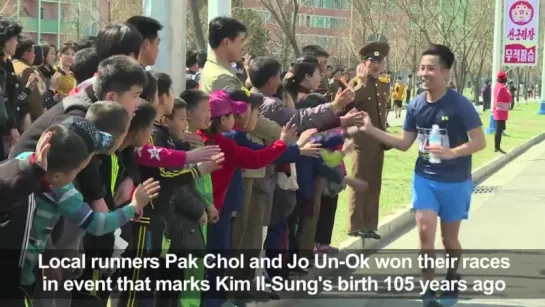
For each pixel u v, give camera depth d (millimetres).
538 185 13289
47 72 8664
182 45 6191
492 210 10711
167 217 4559
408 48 31562
